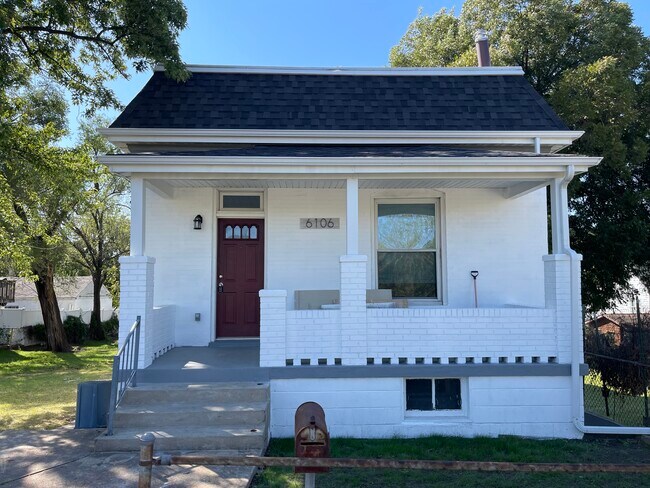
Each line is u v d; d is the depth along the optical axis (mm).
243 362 7270
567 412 6992
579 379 6957
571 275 7031
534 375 6984
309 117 8914
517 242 9070
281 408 6805
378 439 6738
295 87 9406
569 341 7059
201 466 5273
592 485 5230
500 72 9875
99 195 23516
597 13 16828
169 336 8422
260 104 9047
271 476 5262
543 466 2771
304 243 9023
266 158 6820
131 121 8492
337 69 9734
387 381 6953
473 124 8961
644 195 15344
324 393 6871
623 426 7082
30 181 13672
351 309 6926
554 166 7051
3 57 8766
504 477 5410
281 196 9055
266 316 6891
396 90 9523
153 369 6711
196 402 6301
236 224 9234
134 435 5656
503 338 7062
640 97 16047
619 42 16578
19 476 4984
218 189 9062
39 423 7719
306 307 8555
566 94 14531
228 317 9086
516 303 8977
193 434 5621
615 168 15039
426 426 6930
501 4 17766
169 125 8500
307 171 6945
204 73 9438
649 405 9289
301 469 3070
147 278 6938
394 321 6996
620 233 15352
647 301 20625
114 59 10711
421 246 9227
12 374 14938
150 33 9109
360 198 9086
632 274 17359
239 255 9188
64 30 10484
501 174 7188
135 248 6953
